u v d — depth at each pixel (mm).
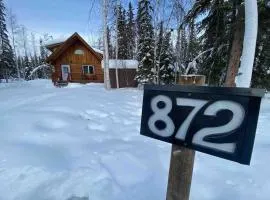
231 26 6605
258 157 3420
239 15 6102
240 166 3098
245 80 3219
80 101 7195
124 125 5070
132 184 2605
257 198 2389
